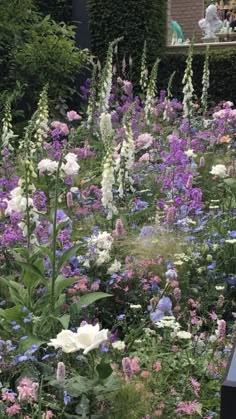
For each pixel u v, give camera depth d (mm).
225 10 15828
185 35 16438
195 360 2768
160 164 5484
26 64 8367
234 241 3779
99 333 2234
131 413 2414
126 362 2422
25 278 2979
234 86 9578
